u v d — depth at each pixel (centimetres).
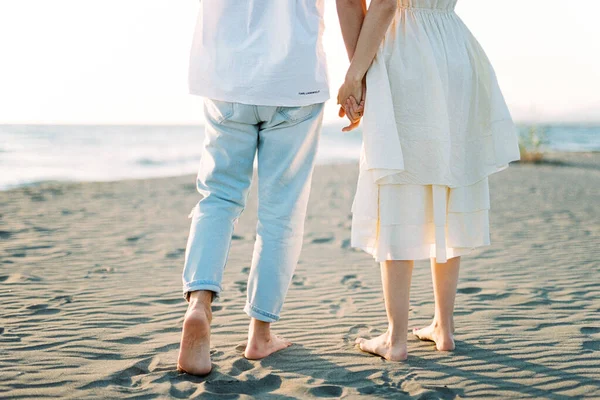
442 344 240
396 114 222
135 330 265
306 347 246
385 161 214
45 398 189
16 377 206
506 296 324
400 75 221
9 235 520
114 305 307
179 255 450
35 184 1110
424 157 221
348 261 438
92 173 1470
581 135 5000
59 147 2584
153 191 942
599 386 202
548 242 492
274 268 223
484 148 235
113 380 205
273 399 190
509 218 637
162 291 339
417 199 224
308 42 213
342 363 226
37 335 255
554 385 203
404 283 228
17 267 396
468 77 230
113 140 3450
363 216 228
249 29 213
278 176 222
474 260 426
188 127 6962
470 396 194
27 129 4631
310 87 215
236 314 293
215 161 221
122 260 428
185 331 206
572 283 351
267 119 216
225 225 217
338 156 2662
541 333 260
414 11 226
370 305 315
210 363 211
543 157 1892
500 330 265
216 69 215
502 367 220
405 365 223
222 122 218
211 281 208
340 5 221
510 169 1469
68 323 274
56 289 339
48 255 439
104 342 247
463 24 237
